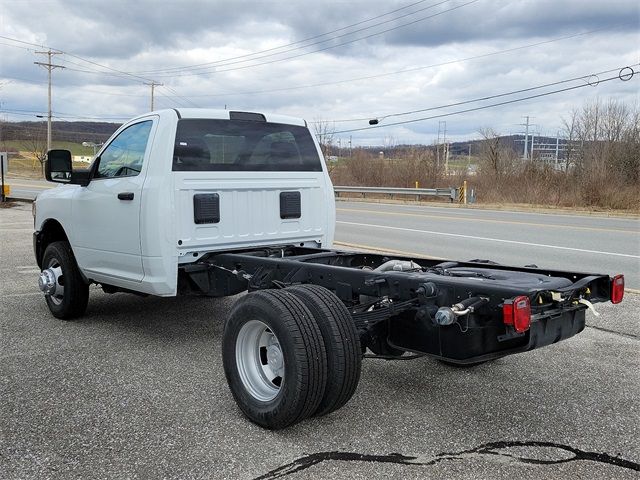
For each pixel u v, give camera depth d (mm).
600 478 3221
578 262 10352
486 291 3512
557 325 3758
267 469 3295
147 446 3553
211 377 4730
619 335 5910
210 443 3596
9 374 4777
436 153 42594
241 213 5441
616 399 4316
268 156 5676
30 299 7488
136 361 5109
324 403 3699
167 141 5016
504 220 19094
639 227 16766
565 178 31922
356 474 3246
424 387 4551
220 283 5273
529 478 3217
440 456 3457
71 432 3738
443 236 14305
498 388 4535
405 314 4062
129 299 7504
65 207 6168
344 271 4289
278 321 3611
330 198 6227
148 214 4984
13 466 3309
